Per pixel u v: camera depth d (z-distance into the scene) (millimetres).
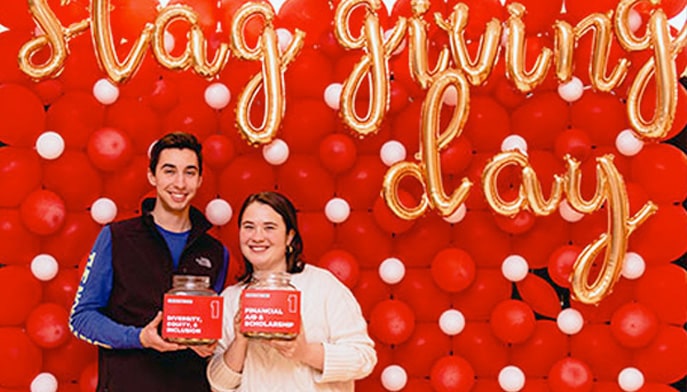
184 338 2246
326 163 2922
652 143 2934
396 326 2863
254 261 2486
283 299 2230
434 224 2971
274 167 2998
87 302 2490
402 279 2980
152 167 2641
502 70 2986
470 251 2975
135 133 2967
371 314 2938
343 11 2895
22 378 2846
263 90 3018
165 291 2543
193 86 3027
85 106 2961
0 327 2879
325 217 2979
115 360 2496
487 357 2932
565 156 2855
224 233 2947
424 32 2865
